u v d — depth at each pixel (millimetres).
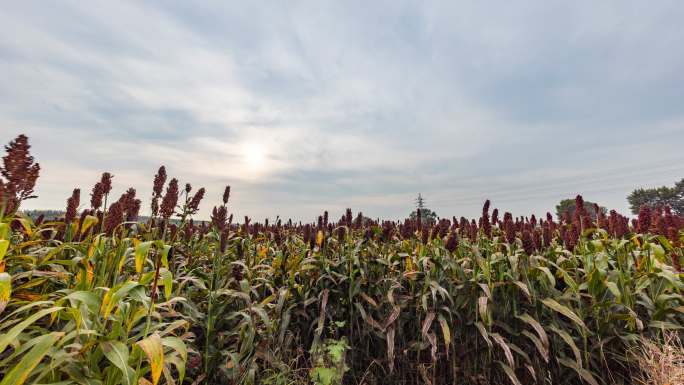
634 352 3480
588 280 3768
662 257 3684
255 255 5398
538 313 3760
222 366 3281
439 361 3971
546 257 4344
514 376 3240
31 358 1673
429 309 3844
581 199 5129
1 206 2592
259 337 3873
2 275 1933
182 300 3023
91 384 1965
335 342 3650
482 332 3422
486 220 4434
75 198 4102
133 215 4285
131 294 2092
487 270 3617
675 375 3039
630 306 3691
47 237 3932
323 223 5188
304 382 3691
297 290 4520
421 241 4816
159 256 2258
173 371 3176
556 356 3598
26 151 2703
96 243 2766
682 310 3445
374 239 5117
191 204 4148
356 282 4258
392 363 3520
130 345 2262
